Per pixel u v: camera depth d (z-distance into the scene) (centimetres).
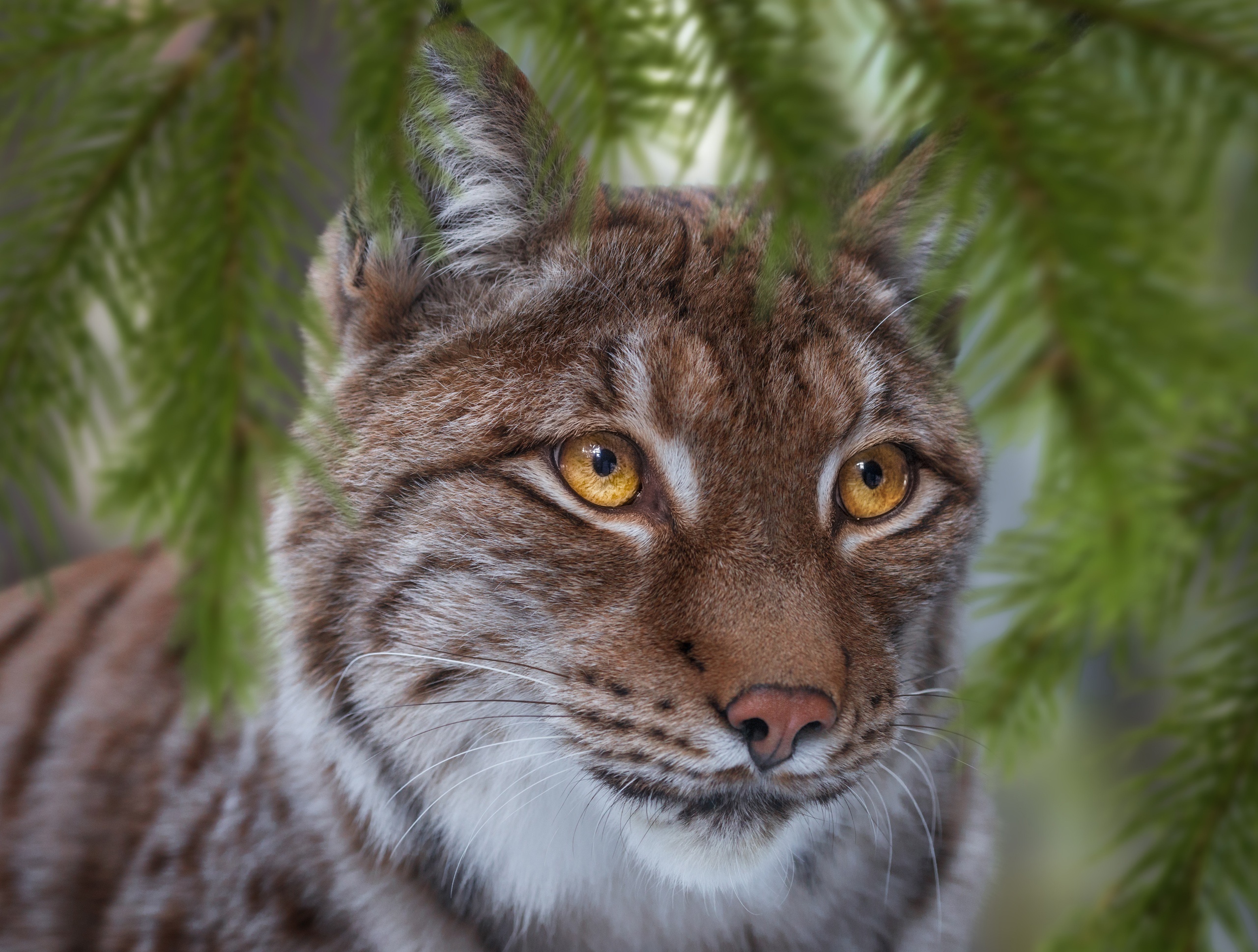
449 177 185
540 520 188
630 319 188
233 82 175
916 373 190
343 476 188
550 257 189
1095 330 161
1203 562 182
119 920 192
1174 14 172
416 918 191
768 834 188
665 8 173
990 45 172
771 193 172
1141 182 165
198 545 175
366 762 190
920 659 192
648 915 192
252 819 191
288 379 175
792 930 193
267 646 188
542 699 188
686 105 173
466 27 174
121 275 175
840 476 189
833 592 188
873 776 191
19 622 200
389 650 189
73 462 177
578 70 173
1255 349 157
